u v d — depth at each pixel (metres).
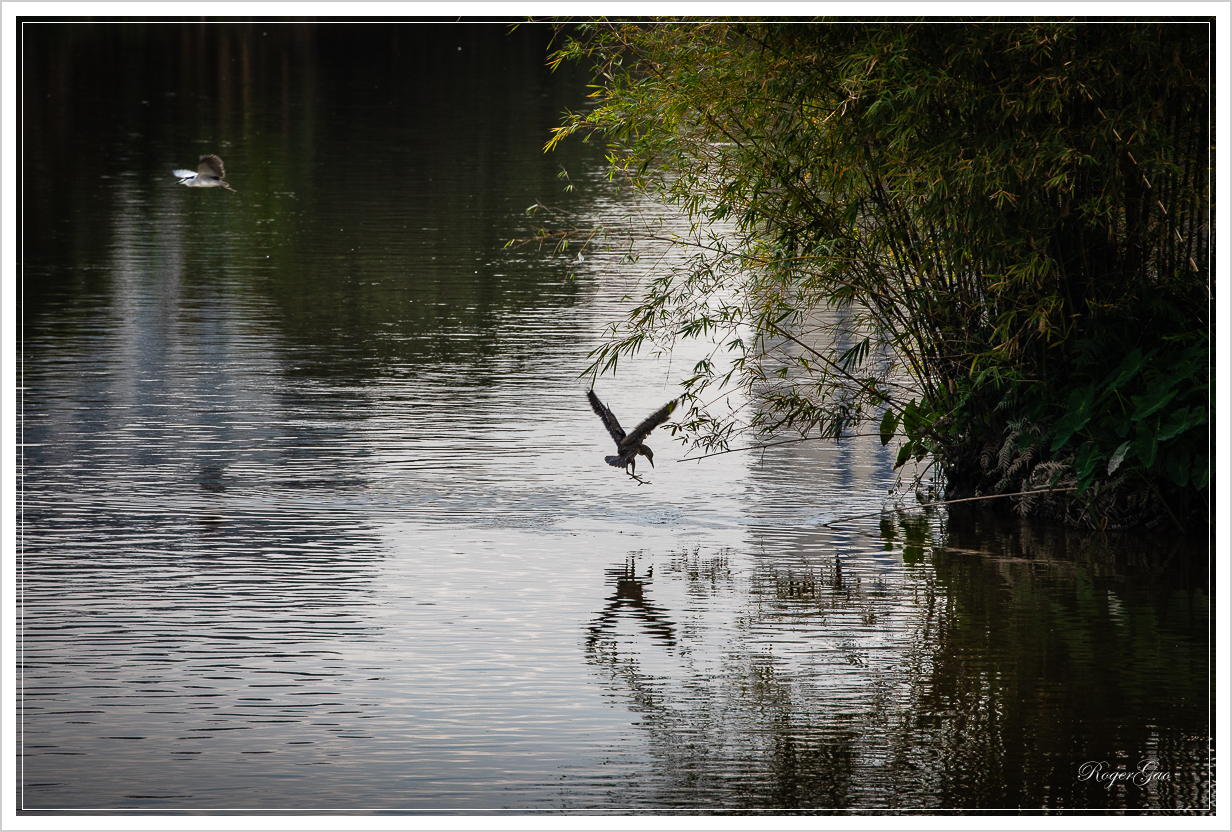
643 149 17.19
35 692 11.73
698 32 16.16
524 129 57.34
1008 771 10.38
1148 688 11.88
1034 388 16.61
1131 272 16.27
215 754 10.63
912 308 17.08
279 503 16.97
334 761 10.55
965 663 12.50
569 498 17.50
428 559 15.20
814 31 15.50
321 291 30.52
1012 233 15.52
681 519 16.84
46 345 25.36
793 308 17.44
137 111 60.53
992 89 15.09
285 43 89.00
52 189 43.56
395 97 66.88
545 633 13.22
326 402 21.78
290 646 12.80
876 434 20.97
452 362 24.64
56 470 18.14
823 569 15.12
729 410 21.92
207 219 39.09
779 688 11.96
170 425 20.34
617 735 11.03
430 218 39.19
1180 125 15.53
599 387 23.06
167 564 14.85
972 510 17.45
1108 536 16.27
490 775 10.34
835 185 16.36
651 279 31.92
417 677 12.16
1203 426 15.57
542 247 35.56
